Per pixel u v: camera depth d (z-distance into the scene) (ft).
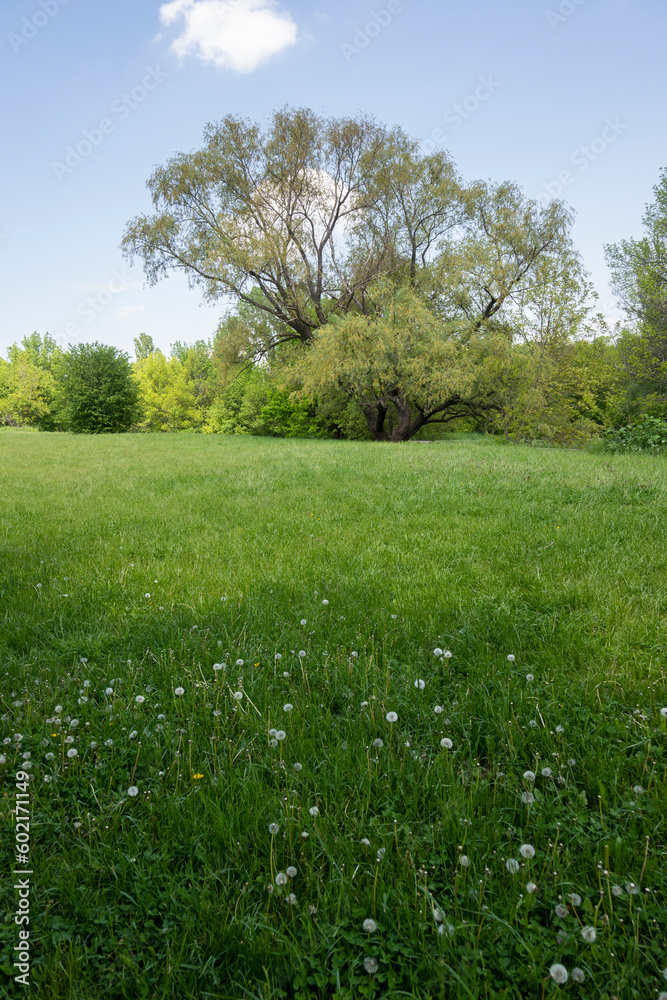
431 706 9.32
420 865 6.24
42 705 9.56
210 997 4.98
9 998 4.97
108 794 7.49
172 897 5.80
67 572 17.26
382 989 5.07
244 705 9.46
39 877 6.22
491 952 5.25
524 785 7.44
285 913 5.72
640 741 8.03
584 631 11.86
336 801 7.24
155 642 12.13
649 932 5.39
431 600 13.80
